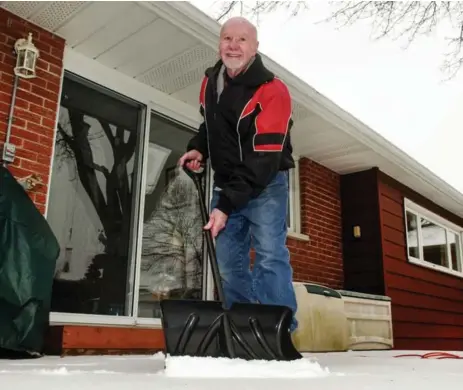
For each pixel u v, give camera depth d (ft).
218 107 6.57
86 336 9.10
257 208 6.47
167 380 3.83
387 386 3.69
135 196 12.45
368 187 19.43
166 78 12.96
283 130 6.14
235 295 6.83
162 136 13.67
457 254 26.86
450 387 3.71
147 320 11.78
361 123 16.05
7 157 9.74
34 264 8.09
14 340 7.52
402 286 19.84
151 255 12.53
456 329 24.25
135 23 10.74
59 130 11.25
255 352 4.97
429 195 23.27
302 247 17.37
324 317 13.69
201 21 10.82
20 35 10.45
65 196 11.09
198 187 7.22
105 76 12.26
